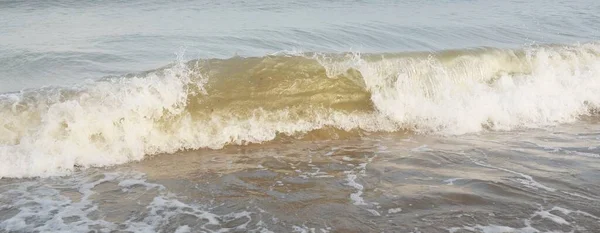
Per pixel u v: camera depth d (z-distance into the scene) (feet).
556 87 29.99
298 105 26.22
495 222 16.19
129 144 23.07
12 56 38.40
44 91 24.17
